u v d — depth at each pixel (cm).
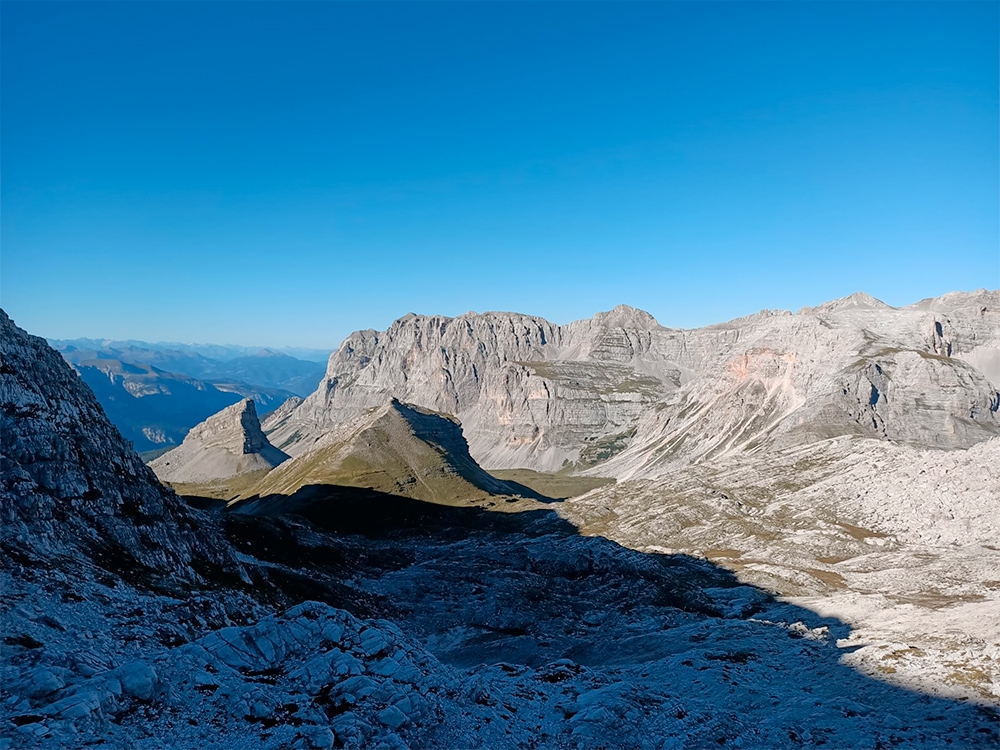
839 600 11712
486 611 11125
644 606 11738
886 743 5159
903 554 14775
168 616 5238
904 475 18888
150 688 3625
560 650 9825
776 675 7425
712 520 19075
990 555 13675
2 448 5997
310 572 11756
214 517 12250
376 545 19675
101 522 6400
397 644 4956
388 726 3947
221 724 3594
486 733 4362
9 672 3509
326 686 4238
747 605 12212
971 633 7931
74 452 6781
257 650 4491
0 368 6556
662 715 5228
